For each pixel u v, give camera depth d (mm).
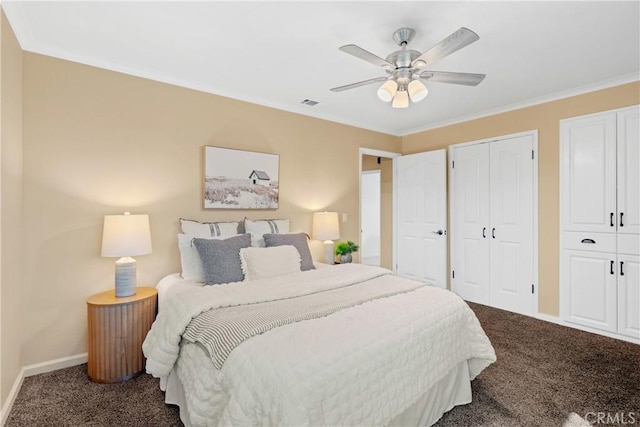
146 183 2725
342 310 1752
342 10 1899
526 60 2551
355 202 4387
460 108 3764
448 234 4348
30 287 2234
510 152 3725
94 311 2174
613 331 2982
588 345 2797
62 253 2357
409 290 2193
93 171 2484
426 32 2137
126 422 1767
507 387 2133
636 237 2861
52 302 2320
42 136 2281
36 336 2260
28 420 1777
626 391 2080
